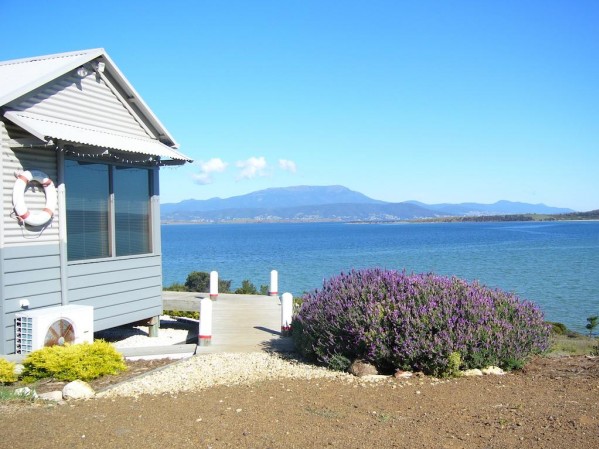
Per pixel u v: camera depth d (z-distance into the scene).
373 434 4.83
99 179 11.19
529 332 7.85
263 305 15.55
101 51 10.88
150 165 12.54
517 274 40.84
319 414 5.51
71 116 10.45
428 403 5.83
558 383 6.61
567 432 4.58
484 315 7.72
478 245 88.25
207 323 10.19
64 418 5.55
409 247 85.56
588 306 26.30
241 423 5.27
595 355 8.62
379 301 8.09
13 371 7.53
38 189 9.63
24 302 9.26
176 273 47.09
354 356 7.98
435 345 7.29
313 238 139.00
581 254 63.47
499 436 4.62
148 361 9.24
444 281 8.64
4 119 9.05
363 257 63.38
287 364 8.44
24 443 4.78
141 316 12.27
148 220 12.68
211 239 144.75
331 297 8.68
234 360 8.78
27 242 9.44
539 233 146.50
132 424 5.32
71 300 10.34
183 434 4.98
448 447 4.43
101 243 11.25
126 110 11.95
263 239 138.38
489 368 7.47
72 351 7.74
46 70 10.02
